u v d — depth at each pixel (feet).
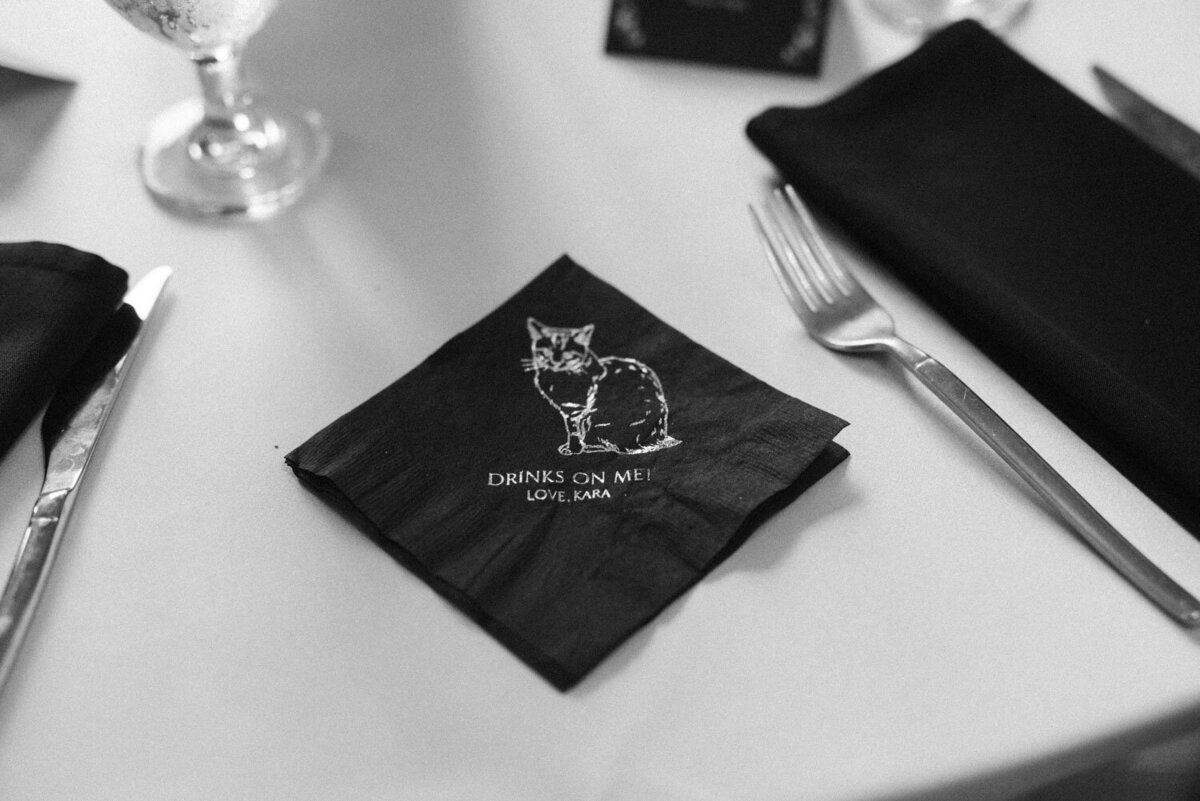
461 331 1.68
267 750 1.37
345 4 2.07
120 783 1.35
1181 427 1.51
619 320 1.68
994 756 1.35
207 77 1.85
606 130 1.91
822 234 1.79
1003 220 1.74
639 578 1.45
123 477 1.57
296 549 1.51
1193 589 1.45
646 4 2.01
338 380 1.65
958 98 1.86
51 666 1.43
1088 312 1.65
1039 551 1.47
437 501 1.52
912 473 1.54
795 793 1.33
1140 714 1.37
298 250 1.78
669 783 1.33
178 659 1.43
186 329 1.70
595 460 1.55
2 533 1.53
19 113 1.94
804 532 1.50
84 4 2.08
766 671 1.40
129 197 1.84
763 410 1.58
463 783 1.34
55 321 1.62
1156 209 1.73
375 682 1.41
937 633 1.42
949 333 1.67
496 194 1.84
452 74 1.98
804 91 1.95
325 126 1.92
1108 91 1.90
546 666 1.40
